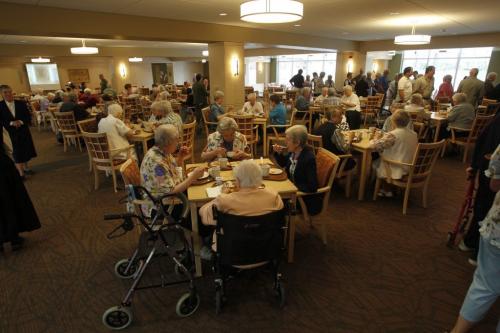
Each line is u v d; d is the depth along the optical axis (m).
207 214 1.91
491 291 1.50
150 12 5.70
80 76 15.28
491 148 2.25
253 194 1.80
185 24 6.77
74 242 2.90
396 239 2.91
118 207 3.61
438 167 4.95
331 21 7.07
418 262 2.56
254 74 20.30
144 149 4.30
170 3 4.93
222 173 2.58
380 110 8.70
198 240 2.25
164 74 18.98
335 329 1.91
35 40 9.84
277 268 2.01
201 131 7.77
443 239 2.90
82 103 7.20
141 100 8.57
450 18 6.55
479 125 4.91
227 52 7.80
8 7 4.62
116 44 11.81
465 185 4.20
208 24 7.21
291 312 2.04
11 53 10.77
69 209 3.57
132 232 3.06
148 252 2.03
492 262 1.48
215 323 1.96
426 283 2.31
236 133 3.12
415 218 3.30
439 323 1.95
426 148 3.15
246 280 2.35
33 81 14.61
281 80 20.34
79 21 5.32
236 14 6.00
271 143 5.79
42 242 2.91
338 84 12.78
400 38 6.55
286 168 2.82
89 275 2.44
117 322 1.91
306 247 2.78
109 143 4.02
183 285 2.30
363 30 8.82
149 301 2.15
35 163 5.41
